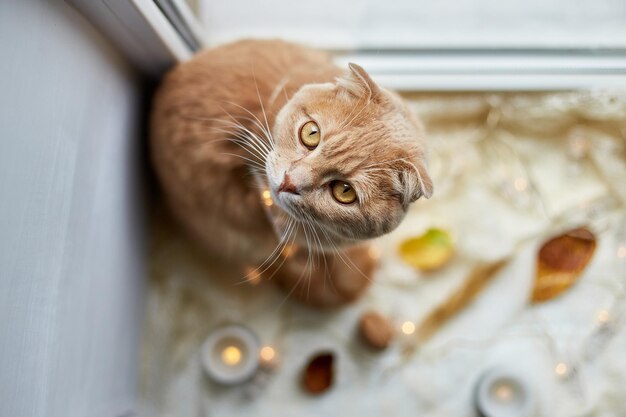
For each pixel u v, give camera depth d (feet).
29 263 0.99
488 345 1.53
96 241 1.23
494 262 1.56
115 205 1.32
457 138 1.66
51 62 1.04
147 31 1.24
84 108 1.15
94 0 1.11
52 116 1.04
